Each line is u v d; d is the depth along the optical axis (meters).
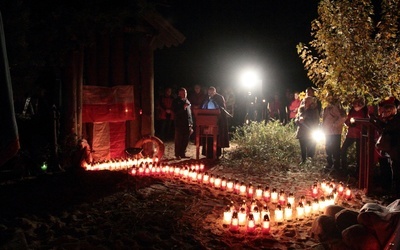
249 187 7.61
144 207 6.52
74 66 10.14
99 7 8.78
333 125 10.01
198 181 8.66
